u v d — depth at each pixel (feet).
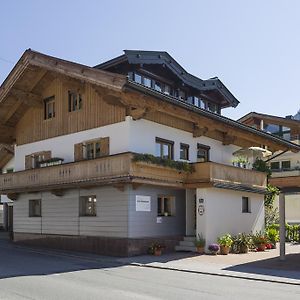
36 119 85.05
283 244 60.95
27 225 85.71
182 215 76.13
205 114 72.23
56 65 71.20
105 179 64.80
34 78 81.15
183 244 72.18
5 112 86.69
